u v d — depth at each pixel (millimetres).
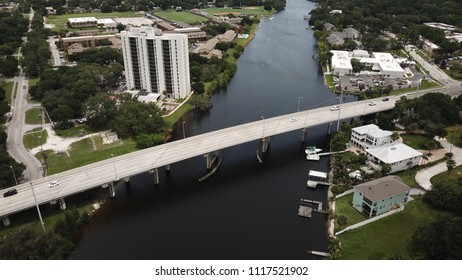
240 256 152250
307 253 153375
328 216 172000
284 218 175375
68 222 162000
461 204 167625
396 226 163500
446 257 137625
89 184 182750
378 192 168250
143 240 162750
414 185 191500
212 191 198750
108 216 179000
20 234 140625
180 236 165000
